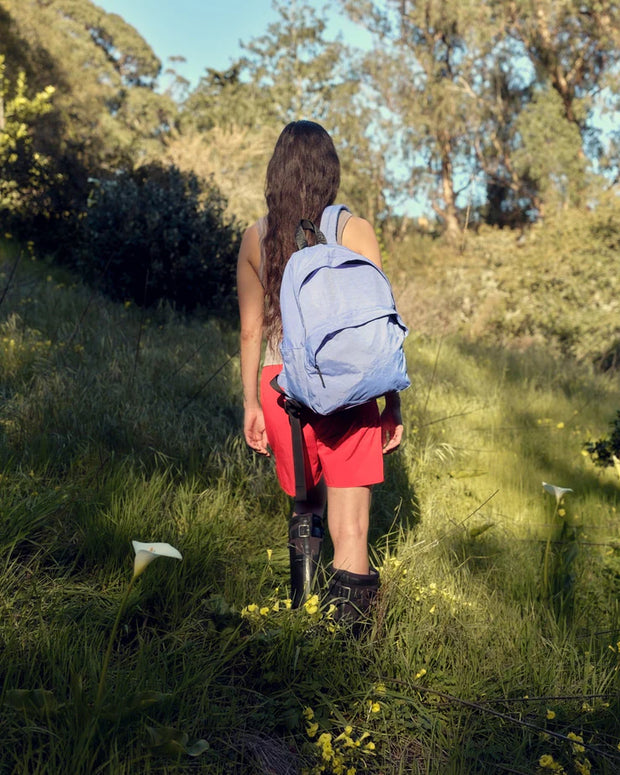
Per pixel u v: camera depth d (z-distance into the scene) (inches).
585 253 613.3
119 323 257.3
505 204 1076.5
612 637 102.5
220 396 187.8
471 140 1022.4
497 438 218.2
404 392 229.6
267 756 76.4
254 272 96.7
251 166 784.9
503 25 952.3
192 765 72.0
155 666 81.7
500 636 98.6
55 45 952.3
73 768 65.1
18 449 131.3
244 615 91.3
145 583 97.1
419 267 835.4
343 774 74.8
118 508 112.9
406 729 82.9
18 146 406.6
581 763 77.8
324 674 86.7
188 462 142.6
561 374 345.1
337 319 82.4
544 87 976.3
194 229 319.9
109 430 145.8
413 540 128.3
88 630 88.3
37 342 198.7
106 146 895.1
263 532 125.4
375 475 92.7
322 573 97.5
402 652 92.1
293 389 85.6
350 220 94.2
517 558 131.2
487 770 76.7
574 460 208.1
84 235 345.1
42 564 101.5
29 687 75.9
